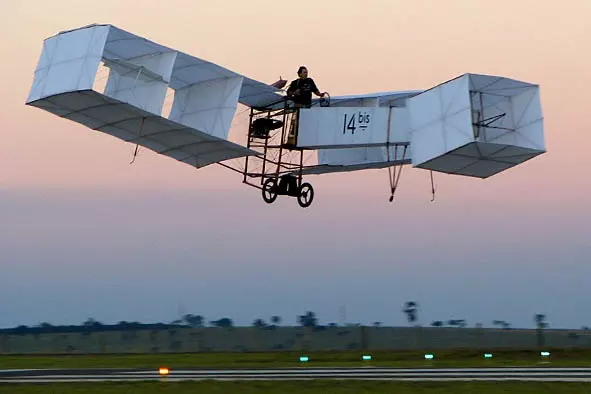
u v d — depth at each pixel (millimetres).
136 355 155125
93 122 100812
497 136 92500
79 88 88812
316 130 105562
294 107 107750
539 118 90125
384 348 148250
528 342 140125
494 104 92750
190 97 108938
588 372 95812
